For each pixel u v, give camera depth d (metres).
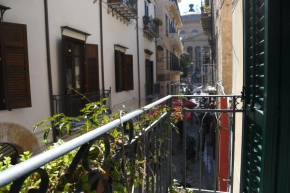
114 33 11.32
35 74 6.28
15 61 5.52
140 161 1.75
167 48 24.14
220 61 8.94
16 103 5.52
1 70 5.32
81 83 8.52
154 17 20.45
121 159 1.55
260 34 2.17
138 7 15.12
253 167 2.40
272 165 2.00
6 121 5.38
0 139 5.12
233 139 3.26
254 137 2.39
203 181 9.35
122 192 1.42
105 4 10.30
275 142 1.96
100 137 1.20
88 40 8.93
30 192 0.94
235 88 4.91
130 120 1.59
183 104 3.42
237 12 4.55
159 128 2.58
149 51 17.25
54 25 7.05
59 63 7.28
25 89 5.70
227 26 7.38
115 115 1.77
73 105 7.52
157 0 21.38
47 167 1.22
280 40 1.90
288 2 1.85
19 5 5.82
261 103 2.14
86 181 1.14
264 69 2.02
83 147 1.09
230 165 3.54
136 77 14.61
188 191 3.43
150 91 17.39
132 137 1.64
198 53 61.06
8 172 0.71
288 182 1.96
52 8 6.96
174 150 13.00
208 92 13.05
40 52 6.46
